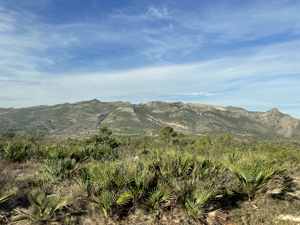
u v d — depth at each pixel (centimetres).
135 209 389
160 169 474
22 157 744
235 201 452
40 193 387
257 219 369
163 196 384
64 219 348
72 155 802
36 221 329
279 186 466
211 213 368
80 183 408
